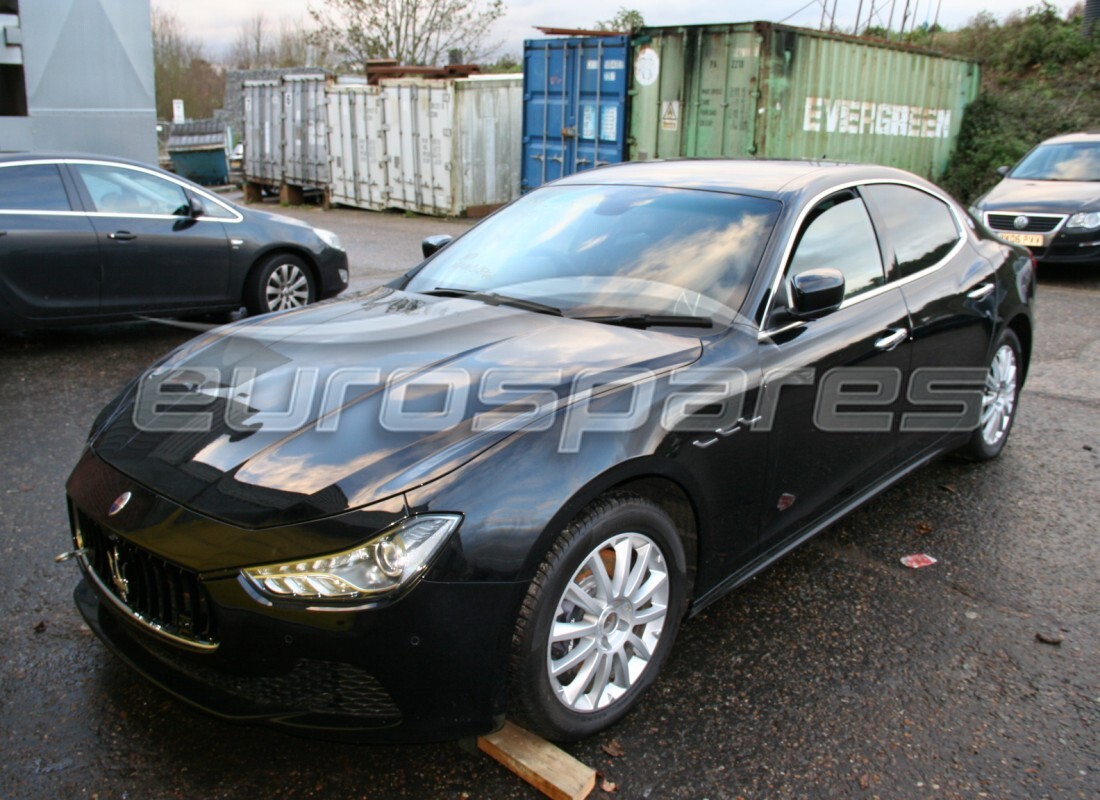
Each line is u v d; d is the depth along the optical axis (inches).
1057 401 229.8
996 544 151.5
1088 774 96.8
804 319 124.6
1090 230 387.9
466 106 631.2
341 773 95.5
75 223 252.5
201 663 89.1
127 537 92.0
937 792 93.8
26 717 102.6
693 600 113.0
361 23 1218.0
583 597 95.2
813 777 95.7
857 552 148.3
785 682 112.3
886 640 122.2
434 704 87.0
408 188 682.8
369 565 83.2
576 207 147.0
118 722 102.3
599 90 534.3
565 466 91.7
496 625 87.0
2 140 432.8
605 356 107.6
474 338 114.3
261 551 84.7
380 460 89.7
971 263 169.2
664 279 125.6
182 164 1062.4
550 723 94.2
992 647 120.9
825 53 490.6
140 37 456.8
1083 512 164.4
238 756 97.7
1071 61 797.9
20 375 236.7
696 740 101.2
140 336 285.1
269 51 2052.2
